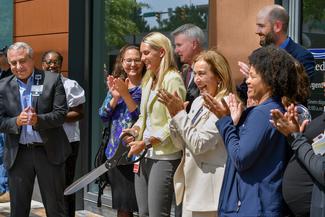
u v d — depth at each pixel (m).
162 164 4.21
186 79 4.62
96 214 6.80
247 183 3.05
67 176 5.86
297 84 3.15
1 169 6.95
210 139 3.62
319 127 2.96
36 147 4.73
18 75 4.75
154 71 4.33
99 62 7.03
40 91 4.75
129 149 4.30
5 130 4.68
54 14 7.16
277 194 3.01
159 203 4.23
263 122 3.02
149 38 4.29
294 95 3.15
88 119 6.98
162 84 4.23
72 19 6.93
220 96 3.73
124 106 4.82
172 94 3.82
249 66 3.24
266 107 3.06
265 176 3.02
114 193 4.85
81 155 6.96
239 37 5.30
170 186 4.24
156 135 4.18
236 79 5.28
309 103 4.87
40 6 7.36
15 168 4.77
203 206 3.69
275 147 3.03
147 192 4.41
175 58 4.71
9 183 4.83
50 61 5.98
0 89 4.81
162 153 4.20
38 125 4.59
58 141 4.80
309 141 2.96
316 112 4.85
